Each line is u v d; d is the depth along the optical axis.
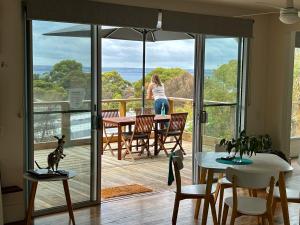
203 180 4.62
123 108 9.22
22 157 4.37
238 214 3.70
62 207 4.72
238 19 5.84
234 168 3.74
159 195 5.35
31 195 4.06
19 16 4.23
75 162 4.79
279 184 3.96
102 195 5.31
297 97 7.80
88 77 4.80
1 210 4.03
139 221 4.42
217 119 6.00
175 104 9.54
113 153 7.84
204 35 5.67
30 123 4.42
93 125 4.87
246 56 6.19
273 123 6.51
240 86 6.24
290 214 4.71
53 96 4.58
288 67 6.36
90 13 4.56
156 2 5.19
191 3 5.51
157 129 7.75
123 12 4.80
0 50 4.15
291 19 4.08
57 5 4.34
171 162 4.60
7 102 4.24
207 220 4.47
